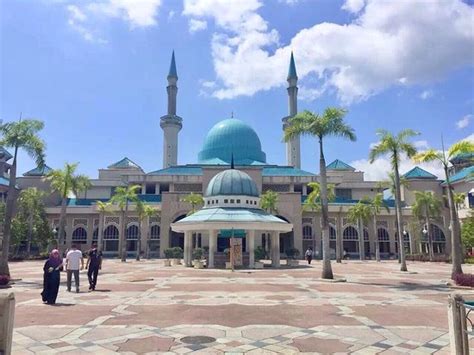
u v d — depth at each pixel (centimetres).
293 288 2186
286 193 7044
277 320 1282
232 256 3694
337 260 5816
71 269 1961
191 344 982
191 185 8019
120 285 2300
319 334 1095
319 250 7181
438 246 7350
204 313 1396
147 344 981
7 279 2370
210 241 3988
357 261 6081
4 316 756
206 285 2311
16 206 6788
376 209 6172
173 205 6888
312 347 962
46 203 7969
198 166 8356
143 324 1210
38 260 5794
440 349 950
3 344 747
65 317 1315
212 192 4347
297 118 2898
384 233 7531
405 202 8156
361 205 6212
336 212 7331
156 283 2420
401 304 1628
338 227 7300
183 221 4094
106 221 7362
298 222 6956
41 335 1070
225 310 1457
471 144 2612
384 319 1306
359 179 8744
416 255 6303
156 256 7106
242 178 4384
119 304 1588
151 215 6712
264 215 4206
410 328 1173
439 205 6272
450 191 2719
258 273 3259
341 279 2659
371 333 1109
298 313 1406
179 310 1454
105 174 8794
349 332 1120
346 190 8681
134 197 5794
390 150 3738
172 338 1041
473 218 5384
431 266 4638
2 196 7069
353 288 2211
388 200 8319
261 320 1280
